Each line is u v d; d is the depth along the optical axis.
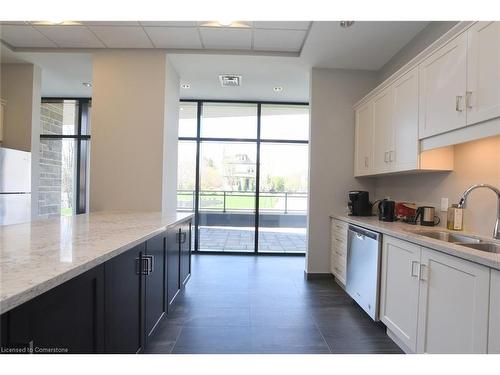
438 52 2.07
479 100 1.68
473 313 1.39
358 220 2.89
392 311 2.14
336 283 3.52
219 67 3.70
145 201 3.41
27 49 3.39
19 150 3.61
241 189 5.15
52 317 0.94
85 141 5.14
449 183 2.41
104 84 3.39
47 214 5.12
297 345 2.11
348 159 3.76
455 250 1.48
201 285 3.35
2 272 0.91
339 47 3.16
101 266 1.23
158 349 2.02
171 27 2.93
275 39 3.12
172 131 3.70
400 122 2.61
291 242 5.21
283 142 5.12
